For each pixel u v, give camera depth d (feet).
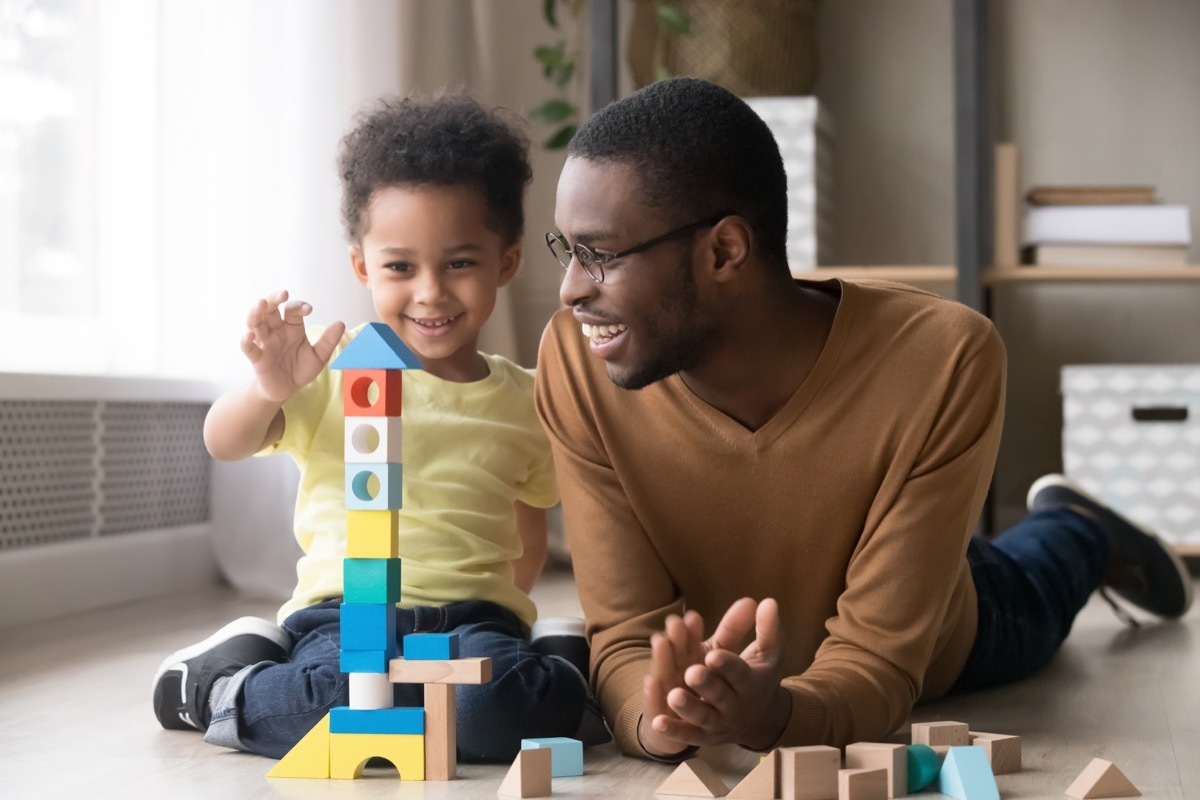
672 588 4.75
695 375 4.35
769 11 10.02
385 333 3.99
